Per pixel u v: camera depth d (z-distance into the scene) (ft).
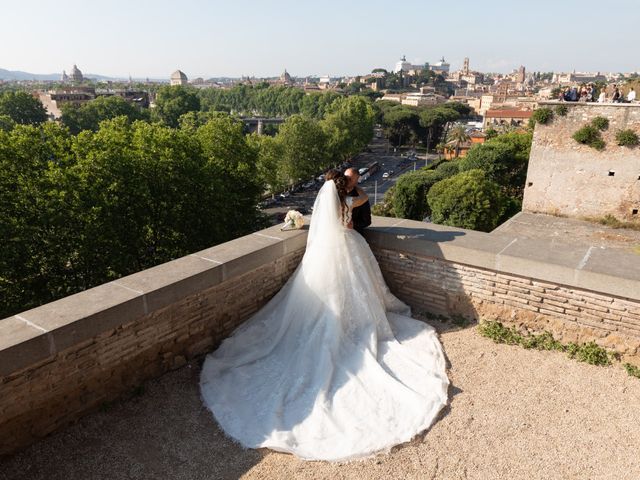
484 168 125.90
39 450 13.24
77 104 421.59
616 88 79.30
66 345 13.25
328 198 18.79
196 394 16.29
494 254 19.24
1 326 12.97
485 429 14.69
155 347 16.37
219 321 18.80
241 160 107.86
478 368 17.90
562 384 16.75
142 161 76.02
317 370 16.66
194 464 13.26
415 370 17.30
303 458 13.34
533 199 85.10
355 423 14.53
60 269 62.90
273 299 20.72
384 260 23.03
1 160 62.18
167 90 435.12
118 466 13.10
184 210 80.12
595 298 17.44
